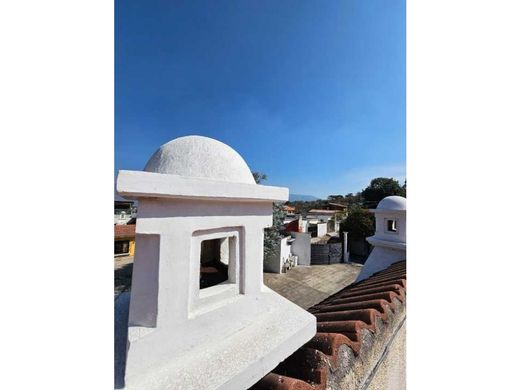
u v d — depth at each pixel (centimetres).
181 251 155
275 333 184
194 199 159
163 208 147
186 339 154
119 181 123
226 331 172
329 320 301
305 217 3022
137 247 150
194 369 144
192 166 177
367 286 493
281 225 1641
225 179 183
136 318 148
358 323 259
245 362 154
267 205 213
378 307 320
